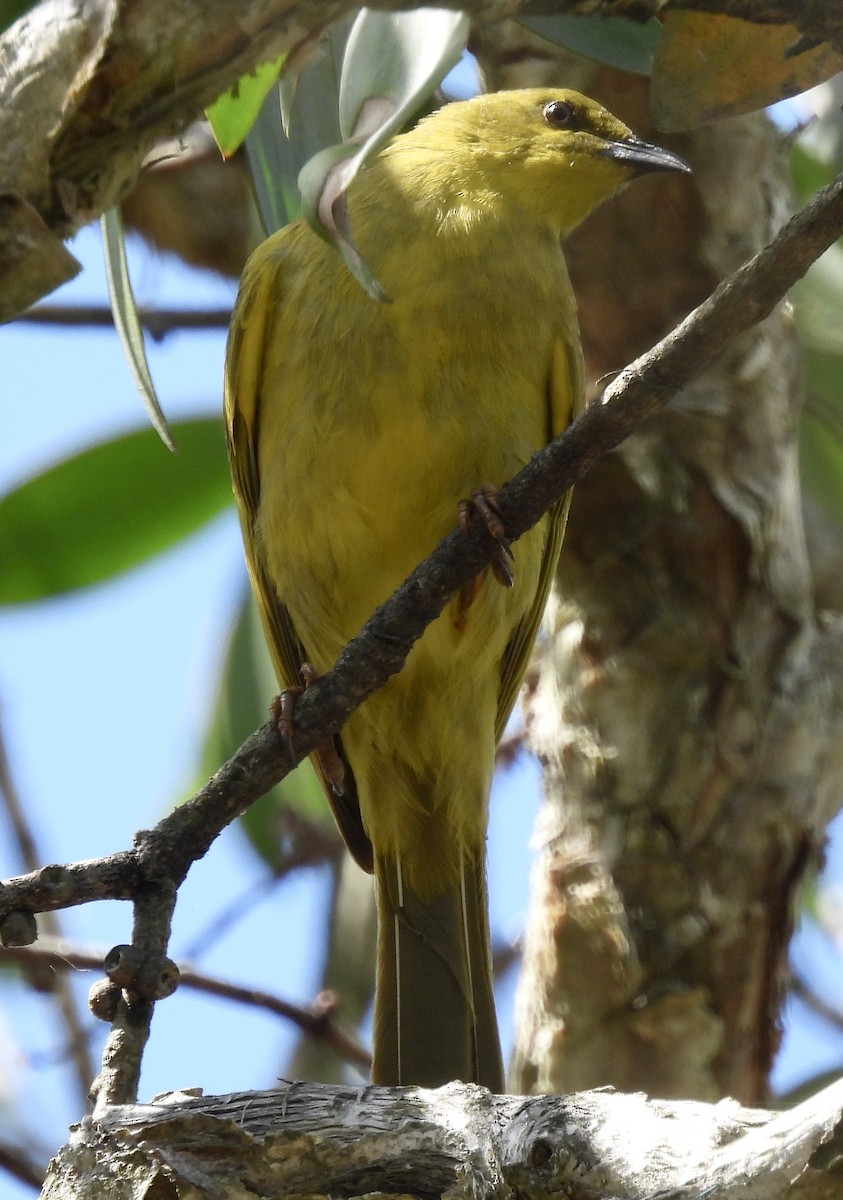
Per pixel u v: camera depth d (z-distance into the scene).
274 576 8.45
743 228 8.71
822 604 10.82
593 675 8.43
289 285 8.16
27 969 9.59
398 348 7.86
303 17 4.19
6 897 5.37
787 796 8.30
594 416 5.60
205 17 4.09
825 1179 4.05
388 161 8.60
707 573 8.39
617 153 8.48
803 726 8.36
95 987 5.39
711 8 5.14
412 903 8.83
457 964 8.64
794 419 8.69
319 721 5.87
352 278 7.93
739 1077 8.05
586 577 8.48
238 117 5.59
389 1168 4.80
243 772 5.79
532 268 8.23
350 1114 4.95
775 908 8.24
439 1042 8.47
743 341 8.43
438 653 8.40
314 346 7.95
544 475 5.81
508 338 8.07
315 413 7.94
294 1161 4.79
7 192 4.16
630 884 8.20
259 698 10.84
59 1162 4.85
